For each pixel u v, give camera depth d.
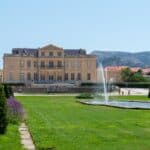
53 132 28.39
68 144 22.92
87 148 21.75
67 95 102.62
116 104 63.62
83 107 57.09
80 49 195.38
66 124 34.22
